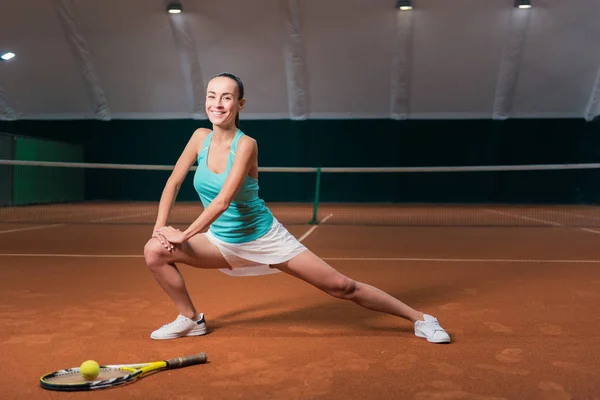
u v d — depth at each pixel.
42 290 4.60
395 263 6.27
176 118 20.70
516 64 18.72
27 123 21.03
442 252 7.28
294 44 18.69
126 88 20.16
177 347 3.04
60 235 9.19
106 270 5.62
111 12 18.06
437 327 3.16
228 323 3.60
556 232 10.30
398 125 20.47
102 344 3.09
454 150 20.47
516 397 2.31
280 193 21.23
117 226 11.13
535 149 20.23
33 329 3.40
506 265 6.12
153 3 17.83
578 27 17.70
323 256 6.85
